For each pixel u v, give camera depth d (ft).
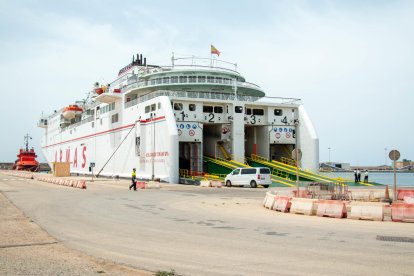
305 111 150.51
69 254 27.22
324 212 49.96
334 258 26.22
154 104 138.10
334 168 410.11
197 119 137.39
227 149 143.84
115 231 37.96
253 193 92.84
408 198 66.90
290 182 127.03
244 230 38.37
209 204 66.54
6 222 42.91
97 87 212.23
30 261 24.91
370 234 35.88
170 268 23.79
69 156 242.58
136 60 185.26
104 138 184.75
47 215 50.67
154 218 47.91
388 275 21.98
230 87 154.71
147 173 140.87
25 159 352.28
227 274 22.45
